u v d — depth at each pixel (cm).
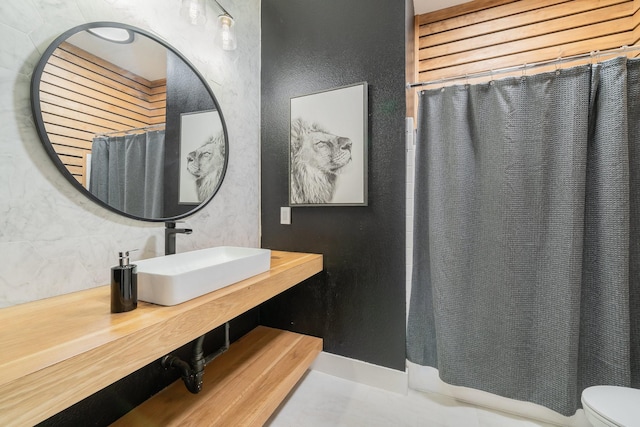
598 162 133
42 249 88
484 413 146
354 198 166
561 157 136
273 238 192
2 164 79
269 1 195
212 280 95
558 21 198
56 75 89
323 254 177
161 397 119
